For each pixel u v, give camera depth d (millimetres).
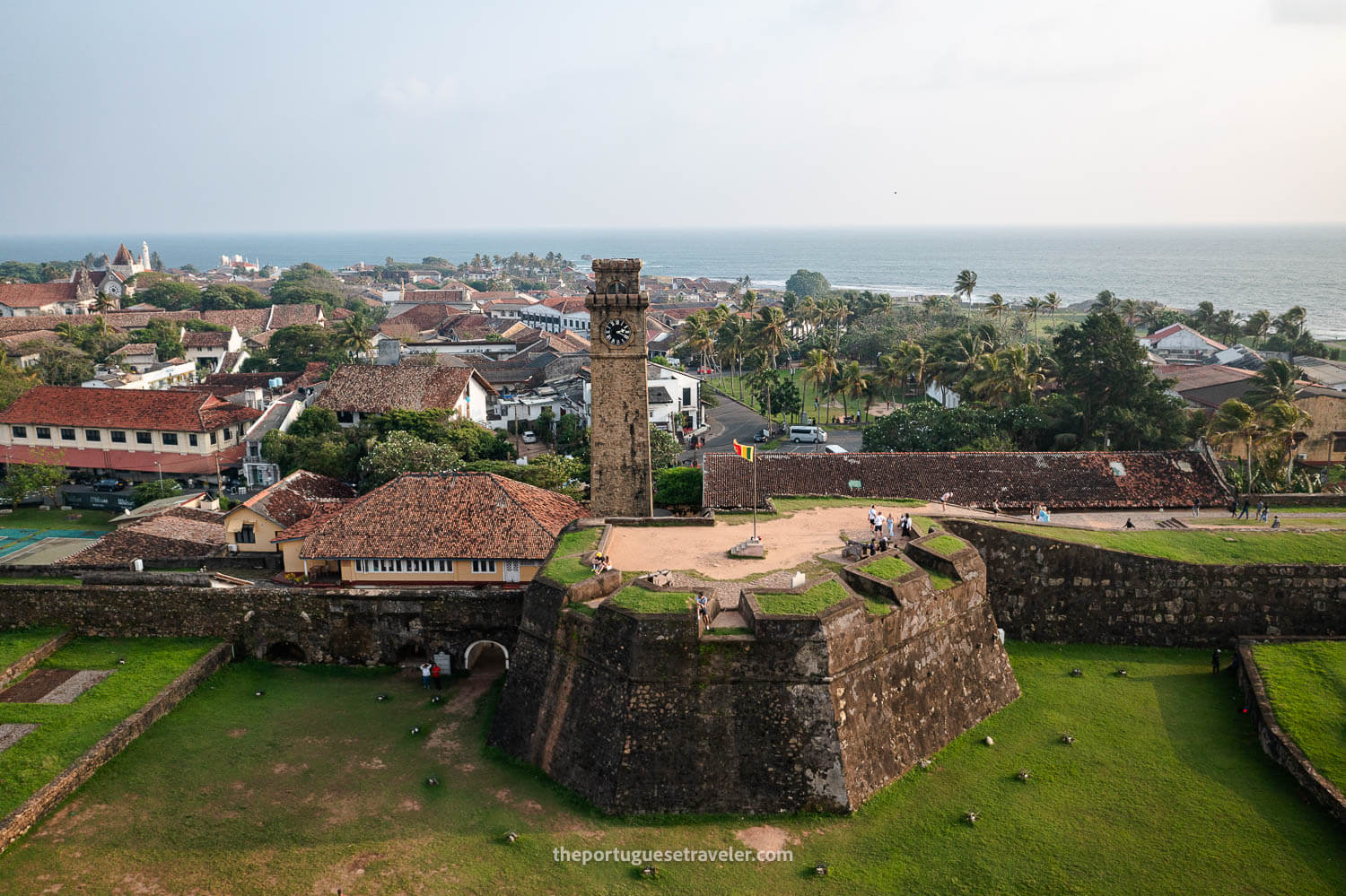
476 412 110188
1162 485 65000
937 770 39188
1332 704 40125
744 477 67125
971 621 44969
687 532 51062
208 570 61844
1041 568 51781
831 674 36562
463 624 48094
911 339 156375
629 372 57812
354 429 95938
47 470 91812
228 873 32500
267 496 65375
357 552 54688
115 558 62750
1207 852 33281
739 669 36781
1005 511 63250
